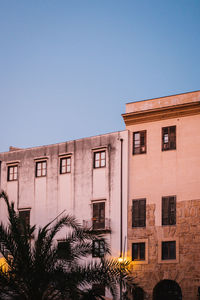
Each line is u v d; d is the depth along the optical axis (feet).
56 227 82.99
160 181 139.74
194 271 128.67
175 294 131.23
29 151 166.61
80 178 153.79
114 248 141.18
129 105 149.79
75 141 157.99
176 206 135.54
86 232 82.79
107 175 148.87
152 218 138.21
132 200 142.72
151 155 142.92
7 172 169.07
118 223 142.72
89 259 141.38
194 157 136.26
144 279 134.82
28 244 79.20
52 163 160.86
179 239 132.77
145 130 145.69
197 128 137.59
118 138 149.38
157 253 134.92
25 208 161.48
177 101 142.10
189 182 135.33
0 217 164.76
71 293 76.54
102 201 147.64
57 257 79.46
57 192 157.17
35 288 75.46
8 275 77.71
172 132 141.08
